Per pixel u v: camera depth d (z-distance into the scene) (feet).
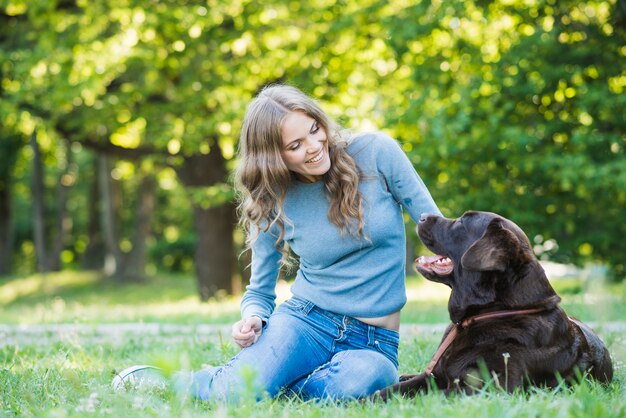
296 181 12.68
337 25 41.57
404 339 20.13
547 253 39.06
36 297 72.38
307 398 12.19
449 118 36.83
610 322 21.88
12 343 21.81
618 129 38.17
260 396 11.64
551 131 37.81
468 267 11.32
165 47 46.03
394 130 39.91
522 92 37.04
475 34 41.42
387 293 12.48
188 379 11.62
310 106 12.12
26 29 50.70
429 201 12.89
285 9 45.24
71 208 115.85
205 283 53.88
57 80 42.91
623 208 39.58
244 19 44.21
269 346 12.01
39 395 12.34
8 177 88.94
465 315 12.11
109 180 78.95
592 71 38.17
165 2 45.09
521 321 11.53
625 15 37.52
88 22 44.14
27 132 53.31
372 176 12.52
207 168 52.54
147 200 80.53
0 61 45.37
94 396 10.21
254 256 13.55
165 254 112.27
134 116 47.14
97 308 39.86
